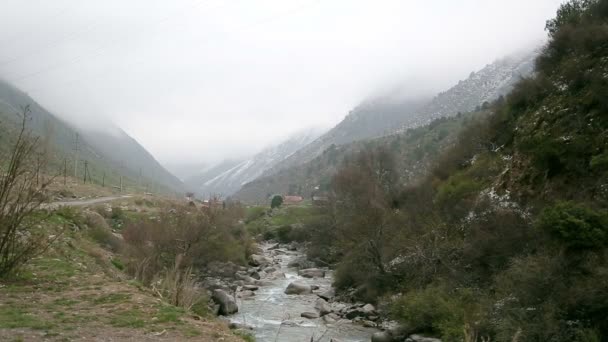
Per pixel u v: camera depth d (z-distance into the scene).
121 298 13.80
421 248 30.09
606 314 16.05
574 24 39.59
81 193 75.38
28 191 15.09
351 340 22.80
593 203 22.53
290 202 125.38
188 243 35.00
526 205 28.47
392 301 26.59
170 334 10.86
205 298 25.42
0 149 14.48
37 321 10.71
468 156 46.88
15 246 15.52
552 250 20.14
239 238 51.78
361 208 45.34
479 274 25.22
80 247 23.34
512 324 17.44
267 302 31.45
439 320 21.62
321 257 50.81
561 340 15.91
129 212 54.00
